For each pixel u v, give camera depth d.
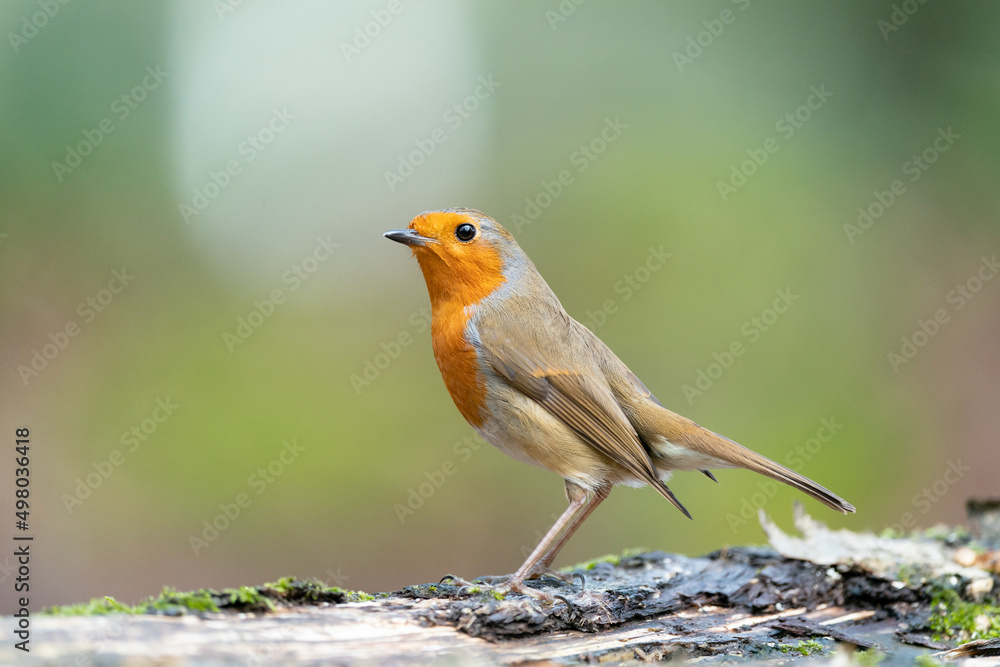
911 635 5.99
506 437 7.17
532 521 13.79
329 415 14.34
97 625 4.37
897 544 7.14
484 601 5.39
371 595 5.55
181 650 4.25
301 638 4.65
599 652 5.21
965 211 13.95
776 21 14.28
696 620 6.07
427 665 4.57
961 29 13.48
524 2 14.94
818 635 5.87
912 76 13.86
